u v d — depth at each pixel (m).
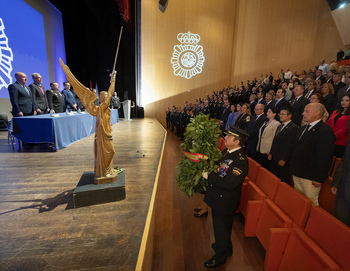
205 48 11.13
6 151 3.54
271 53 11.13
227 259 1.94
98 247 1.34
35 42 6.69
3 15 5.45
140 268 1.18
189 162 1.83
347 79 3.16
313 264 1.31
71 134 4.14
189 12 10.65
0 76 5.39
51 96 4.30
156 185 2.32
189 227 2.49
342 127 2.64
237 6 10.86
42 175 2.50
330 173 2.43
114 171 2.05
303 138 1.96
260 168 2.47
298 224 1.63
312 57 11.27
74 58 8.99
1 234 1.44
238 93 7.95
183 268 1.86
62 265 1.19
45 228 1.51
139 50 10.57
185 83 11.27
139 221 1.63
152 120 9.57
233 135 1.80
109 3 9.44
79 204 1.81
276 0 10.66
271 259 1.65
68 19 8.49
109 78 10.60
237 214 2.71
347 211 1.52
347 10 9.82
